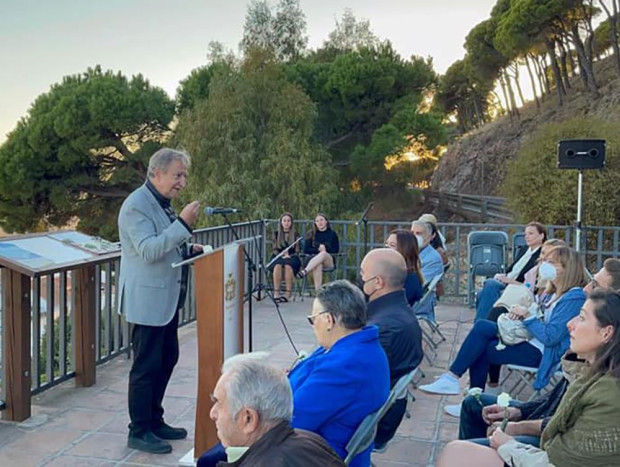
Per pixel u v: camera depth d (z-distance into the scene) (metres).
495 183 26.73
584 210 11.32
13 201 19.33
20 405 3.61
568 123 12.12
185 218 3.10
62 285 4.28
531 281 4.93
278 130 17.72
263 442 1.49
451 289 8.91
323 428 2.18
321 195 17.17
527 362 3.70
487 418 2.73
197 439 2.87
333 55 23.41
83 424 3.62
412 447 3.45
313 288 8.55
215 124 17.33
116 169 19.70
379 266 2.89
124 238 3.17
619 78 23.75
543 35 24.91
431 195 27.14
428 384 4.47
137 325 3.21
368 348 2.26
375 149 18.25
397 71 19.59
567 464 2.00
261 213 16.05
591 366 2.08
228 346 2.98
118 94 18.55
